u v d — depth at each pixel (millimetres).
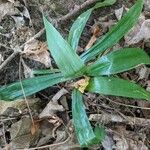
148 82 439
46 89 434
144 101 433
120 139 416
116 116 425
